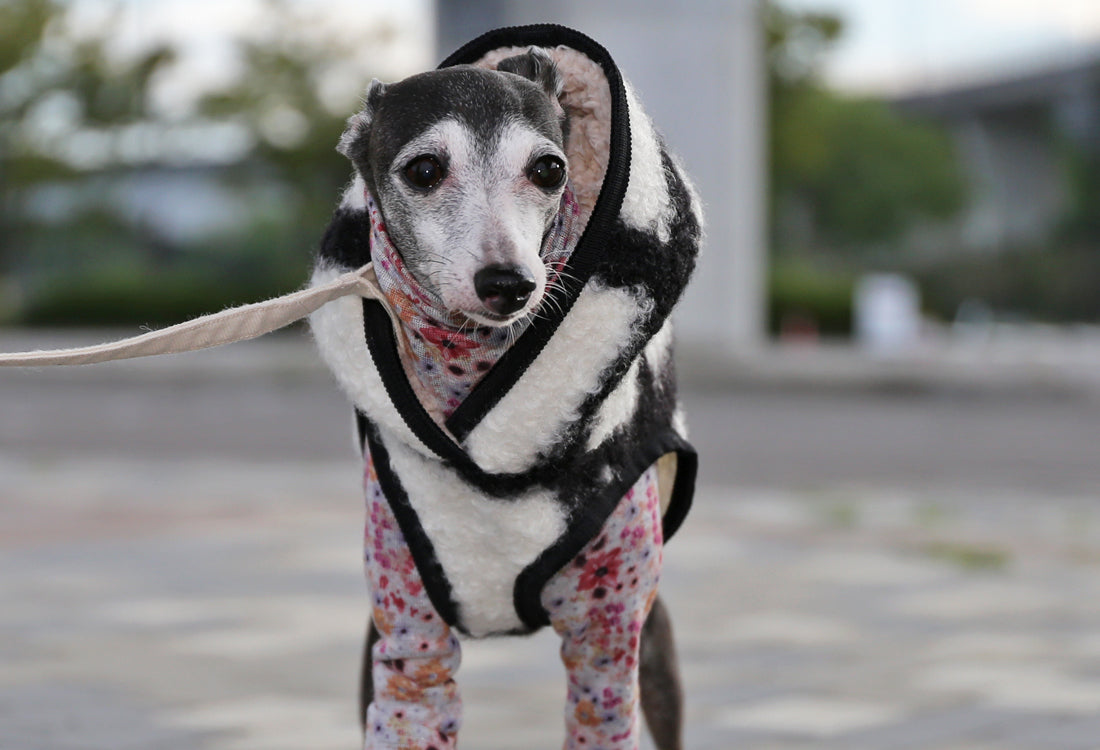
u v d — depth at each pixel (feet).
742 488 33.30
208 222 146.10
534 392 9.25
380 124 9.22
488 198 8.80
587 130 9.75
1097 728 14.90
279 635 19.11
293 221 111.86
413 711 10.14
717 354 59.98
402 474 9.71
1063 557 24.77
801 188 140.26
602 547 9.82
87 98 109.60
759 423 48.14
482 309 8.68
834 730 14.85
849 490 33.04
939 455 39.88
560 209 9.36
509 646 18.83
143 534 27.12
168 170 138.00
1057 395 58.70
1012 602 21.21
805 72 106.11
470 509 9.60
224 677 17.01
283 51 104.47
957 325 118.32
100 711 15.51
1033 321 134.72
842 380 59.82
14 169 112.16
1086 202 143.54
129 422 50.78
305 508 30.35
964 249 146.82
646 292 9.34
